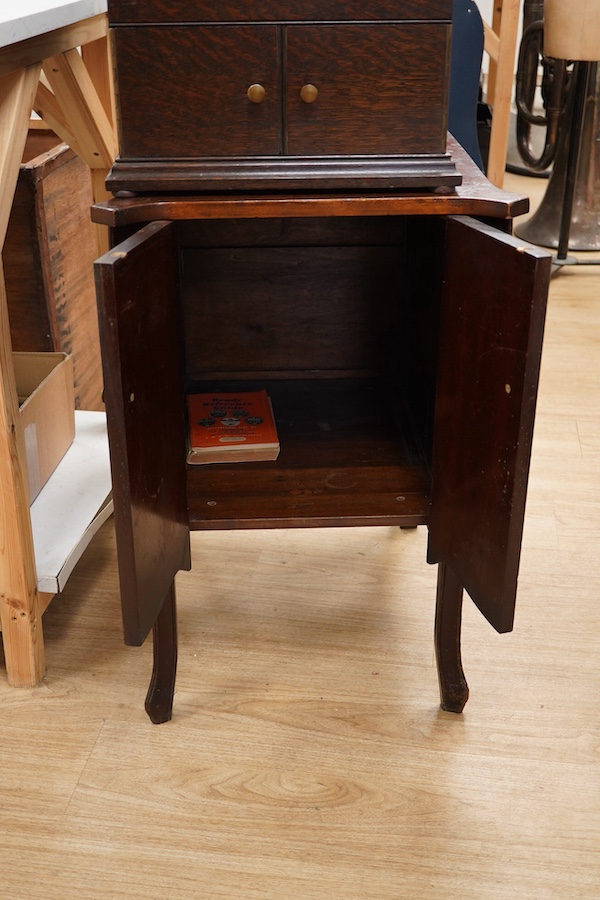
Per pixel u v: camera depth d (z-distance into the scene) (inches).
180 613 66.4
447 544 53.7
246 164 48.6
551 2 114.1
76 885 46.8
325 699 58.9
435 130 48.9
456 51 83.3
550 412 93.7
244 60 46.8
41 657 59.9
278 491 56.7
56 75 62.2
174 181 48.1
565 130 133.0
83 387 86.6
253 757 54.5
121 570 46.2
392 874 47.5
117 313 40.9
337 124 48.4
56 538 61.3
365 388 69.1
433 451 53.5
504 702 58.8
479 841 49.4
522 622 65.8
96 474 69.0
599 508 78.7
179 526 52.8
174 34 46.1
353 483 57.5
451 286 48.8
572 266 133.3
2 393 51.3
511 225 48.6
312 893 46.5
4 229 51.1
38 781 52.8
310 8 46.0
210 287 66.9
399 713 57.8
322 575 70.7
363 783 52.8
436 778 53.2
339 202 47.6
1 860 48.1
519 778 53.2
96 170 72.9
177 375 51.0
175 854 48.5
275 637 64.2
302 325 68.5
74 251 81.7
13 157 51.3
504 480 46.2
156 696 56.0
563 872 47.8
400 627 65.4
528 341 42.2
